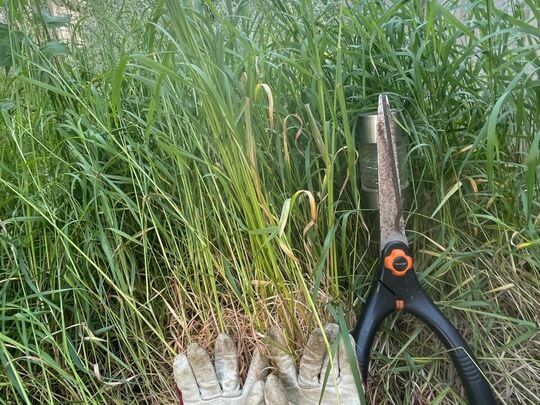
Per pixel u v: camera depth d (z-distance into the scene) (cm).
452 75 80
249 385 71
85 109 80
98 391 71
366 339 70
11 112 88
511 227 78
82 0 87
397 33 85
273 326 73
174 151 70
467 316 78
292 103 80
